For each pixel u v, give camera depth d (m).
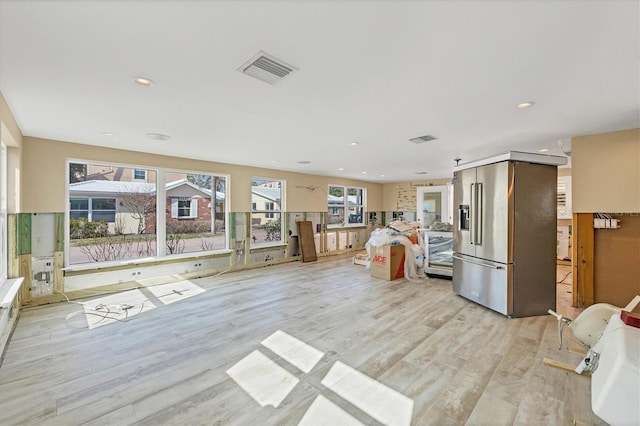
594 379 1.57
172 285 4.97
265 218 6.88
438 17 1.46
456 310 3.79
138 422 1.79
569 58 1.85
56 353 2.64
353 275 5.81
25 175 3.78
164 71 2.05
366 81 2.20
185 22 1.50
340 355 2.62
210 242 5.87
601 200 3.57
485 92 2.39
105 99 2.54
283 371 2.37
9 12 1.40
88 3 1.34
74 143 4.17
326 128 3.43
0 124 2.39
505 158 3.49
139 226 4.94
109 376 2.29
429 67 1.99
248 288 4.82
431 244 5.59
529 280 3.56
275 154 5.04
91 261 4.45
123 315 3.58
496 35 1.61
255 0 1.33
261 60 1.90
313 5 1.37
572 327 2.44
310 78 2.15
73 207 4.27
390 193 10.09
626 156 3.42
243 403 1.98
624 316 1.65
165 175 5.20
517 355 2.61
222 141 4.09
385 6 1.38
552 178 3.65
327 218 8.38
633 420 1.31
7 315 2.83
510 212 3.48
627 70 2.00
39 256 3.90
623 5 1.35
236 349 2.73
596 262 3.72
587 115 2.94
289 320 3.45
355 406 1.95
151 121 3.18
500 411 1.89
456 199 4.37
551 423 1.78
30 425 1.76
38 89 2.33
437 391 2.11
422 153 4.91
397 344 2.83
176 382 2.21
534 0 1.33
